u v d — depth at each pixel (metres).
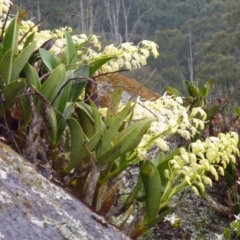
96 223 1.64
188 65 26.28
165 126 2.00
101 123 1.95
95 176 1.94
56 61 2.16
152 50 2.30
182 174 2.11
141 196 2.07
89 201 1.95
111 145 1.94
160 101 2.13
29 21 2.59
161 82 20.91
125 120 2.15
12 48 2.06
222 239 2.75
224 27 27.52
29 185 1.51
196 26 27.94
